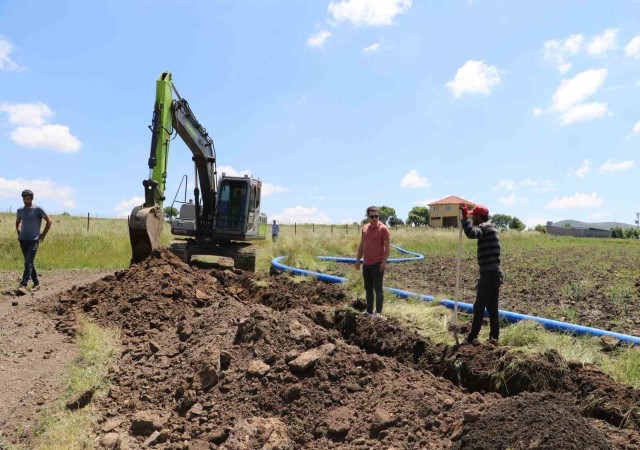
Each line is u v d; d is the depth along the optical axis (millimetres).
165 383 5895
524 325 7000
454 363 5977
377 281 7949
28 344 6895
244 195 14266
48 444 4844
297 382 5336
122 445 4746
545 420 3846
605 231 75812
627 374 5785
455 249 26828
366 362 5602
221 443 4805
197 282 9516
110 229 25078
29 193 10102
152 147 10891
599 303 10453
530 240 40438
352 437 4598
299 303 9391
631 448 4035
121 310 7973
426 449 4172
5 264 14812
